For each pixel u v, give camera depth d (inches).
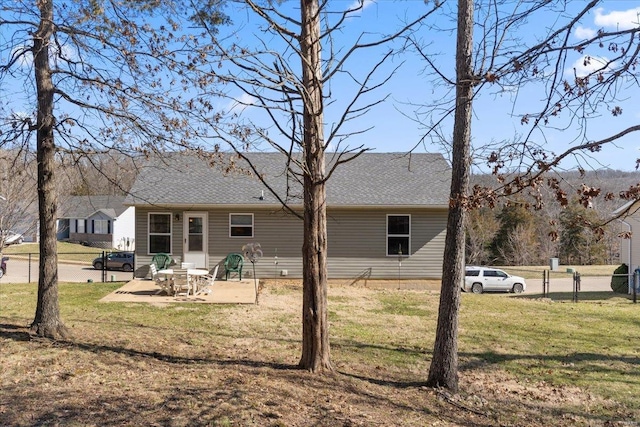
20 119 297.4
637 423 236.1
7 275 1063.6
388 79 243.3
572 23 167.5
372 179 745.0
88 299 528.1
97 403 198.7
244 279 693.9
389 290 674.2
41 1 276.4
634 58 158.6
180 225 688.4
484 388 279.0
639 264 842.8
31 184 547.5
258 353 315.9
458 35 246.7
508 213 1558.8
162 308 481.4
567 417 239.9
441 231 700.0
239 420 191.2
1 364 245.3
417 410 229.0
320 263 268.7
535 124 185.8
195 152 308.3
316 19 256.1
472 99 221.5
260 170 753.0
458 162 250.8
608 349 382.0
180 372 255.4
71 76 294.8
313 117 252.8
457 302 265.4
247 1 231.1
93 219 1831.9
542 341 402.9
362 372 290.2
